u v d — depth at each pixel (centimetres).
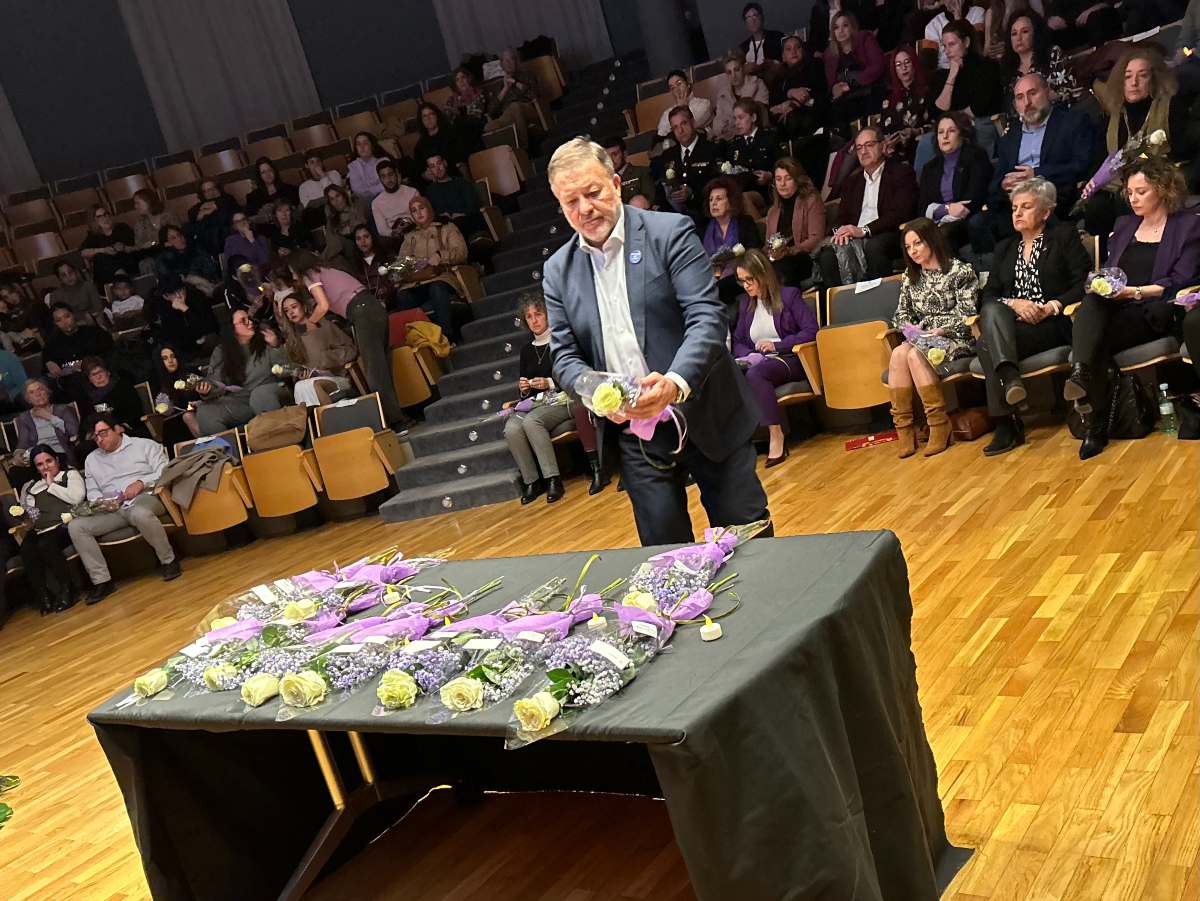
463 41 1248
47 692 536
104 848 329
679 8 1055
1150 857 202
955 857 216
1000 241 555
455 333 855
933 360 509
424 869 274
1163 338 454
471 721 186
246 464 767
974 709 274
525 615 221
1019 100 598
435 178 941
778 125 802
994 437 507
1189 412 441
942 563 381
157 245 1051
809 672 179
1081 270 496
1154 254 467
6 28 1220
